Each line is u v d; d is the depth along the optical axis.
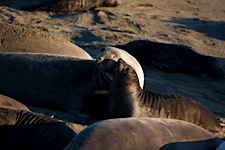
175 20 53.16
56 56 28.45
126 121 17.58
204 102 31.34
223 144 18.83
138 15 53.16
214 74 37.38
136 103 23.91
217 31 50.66
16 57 28.30
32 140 19.55
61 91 27.27
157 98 24.55
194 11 59.47
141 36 44.84
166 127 18.41
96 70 26.89
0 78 27.84
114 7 55.62
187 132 18.89
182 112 24.78
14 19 47.16
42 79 27.52
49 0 52.84
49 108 27.48
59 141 19.08
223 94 33.66
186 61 37.56
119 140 16.48
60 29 44.84
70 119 25.61
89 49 39.25
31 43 31.61
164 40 44.81
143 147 16.94
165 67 37.41
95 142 16.06
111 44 40.91
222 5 65.12
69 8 52.00
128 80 23.92
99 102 26.67
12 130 19.98
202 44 45.78
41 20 47.84
